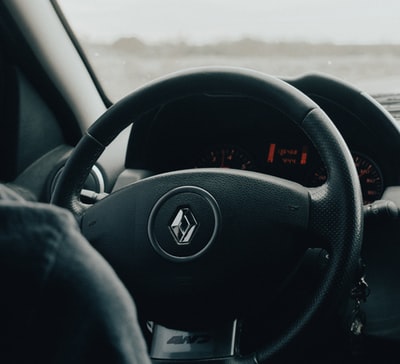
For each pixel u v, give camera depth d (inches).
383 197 46.4
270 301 33.2
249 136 54.4
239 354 34.4
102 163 56.5
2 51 59.9
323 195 32.1
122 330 11.6
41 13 61.2
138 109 36.6
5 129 61.0
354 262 31.4
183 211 32.7
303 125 33.6
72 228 11.3
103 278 11.5
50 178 62.7
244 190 32.4
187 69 35.6
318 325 31.5
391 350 47.2
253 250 31.9
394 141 46.6
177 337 35.2
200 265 32.1
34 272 10.7
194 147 56.0
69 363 11.1
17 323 10.8
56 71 62.8
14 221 10.8
